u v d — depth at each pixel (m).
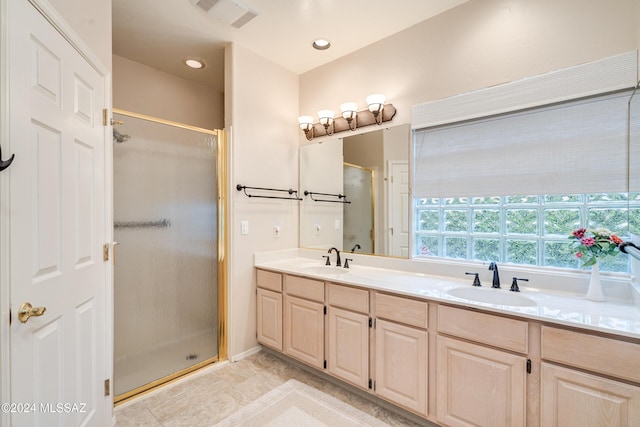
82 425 1.41
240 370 2.37
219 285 2.52
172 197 2.21
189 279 2.32
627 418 1.14
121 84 2.73
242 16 2.17
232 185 2.52
